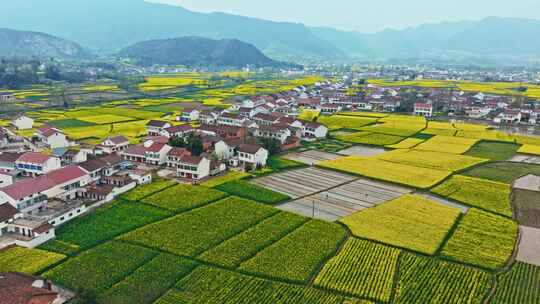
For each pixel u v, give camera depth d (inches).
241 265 2522.1
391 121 7815.0
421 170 4601.4
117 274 2404.0
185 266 2504.9
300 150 5590.6
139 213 3262.8
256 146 4771.2
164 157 4660.4
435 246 2797.7
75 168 3742.6
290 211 3420.3
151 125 6053.2
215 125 6117.1
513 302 2217.0
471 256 2677.2
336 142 6112.2
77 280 2336.4
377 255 2667.3
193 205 3425.2
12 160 4148.6
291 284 2347.4
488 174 4527.6
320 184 4151.1
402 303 2191.2
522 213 3464.6
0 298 1939.0
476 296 2258.9
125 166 4328.3
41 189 3267.7
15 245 2723.9
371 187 4089.6
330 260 2596.0
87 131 6299.2
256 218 3203.7
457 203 3681.1
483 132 6811.0
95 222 3097.9
